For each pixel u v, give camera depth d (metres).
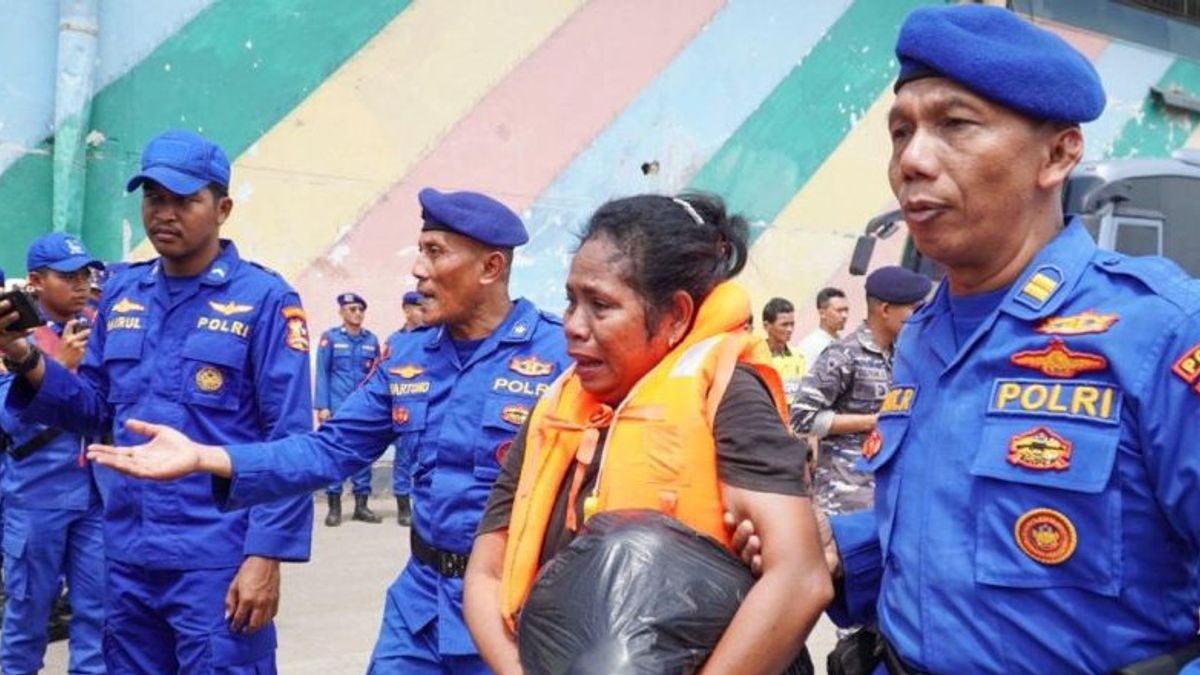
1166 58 15.83
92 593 4.70
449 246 3.00
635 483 1.70
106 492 3.32
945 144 1.61
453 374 3.05
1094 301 1.59
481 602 1.91
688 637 1.54
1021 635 1.56
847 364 4.94
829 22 13.28
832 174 13.29
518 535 1.85
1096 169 8.59
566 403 1.92
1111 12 15.16
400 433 3.07
